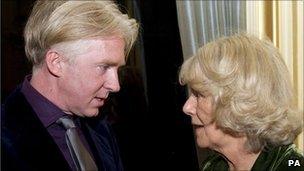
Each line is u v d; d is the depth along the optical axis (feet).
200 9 6.41
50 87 3.16
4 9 5.78
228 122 3.04
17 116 3.11
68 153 3.30
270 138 3.06
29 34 3.04
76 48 2.94
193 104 3.36
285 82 3.07
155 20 6.59
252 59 3.04
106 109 6.18
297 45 6.59
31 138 3.06
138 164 6.60
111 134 3.88
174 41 6.65
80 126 3.52
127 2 6.42
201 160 6.38
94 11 2.94
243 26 6.55
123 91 6.42
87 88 3.06
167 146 6.72
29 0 5.83
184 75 3.26
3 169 2.90
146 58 6.64
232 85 3.00
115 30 3.01
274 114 2.99
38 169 3.00
